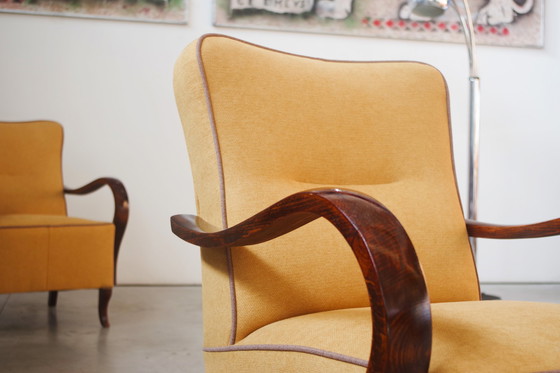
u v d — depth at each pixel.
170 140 3.62
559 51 3.97
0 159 3.04
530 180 3.97
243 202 1.10
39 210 3.04
